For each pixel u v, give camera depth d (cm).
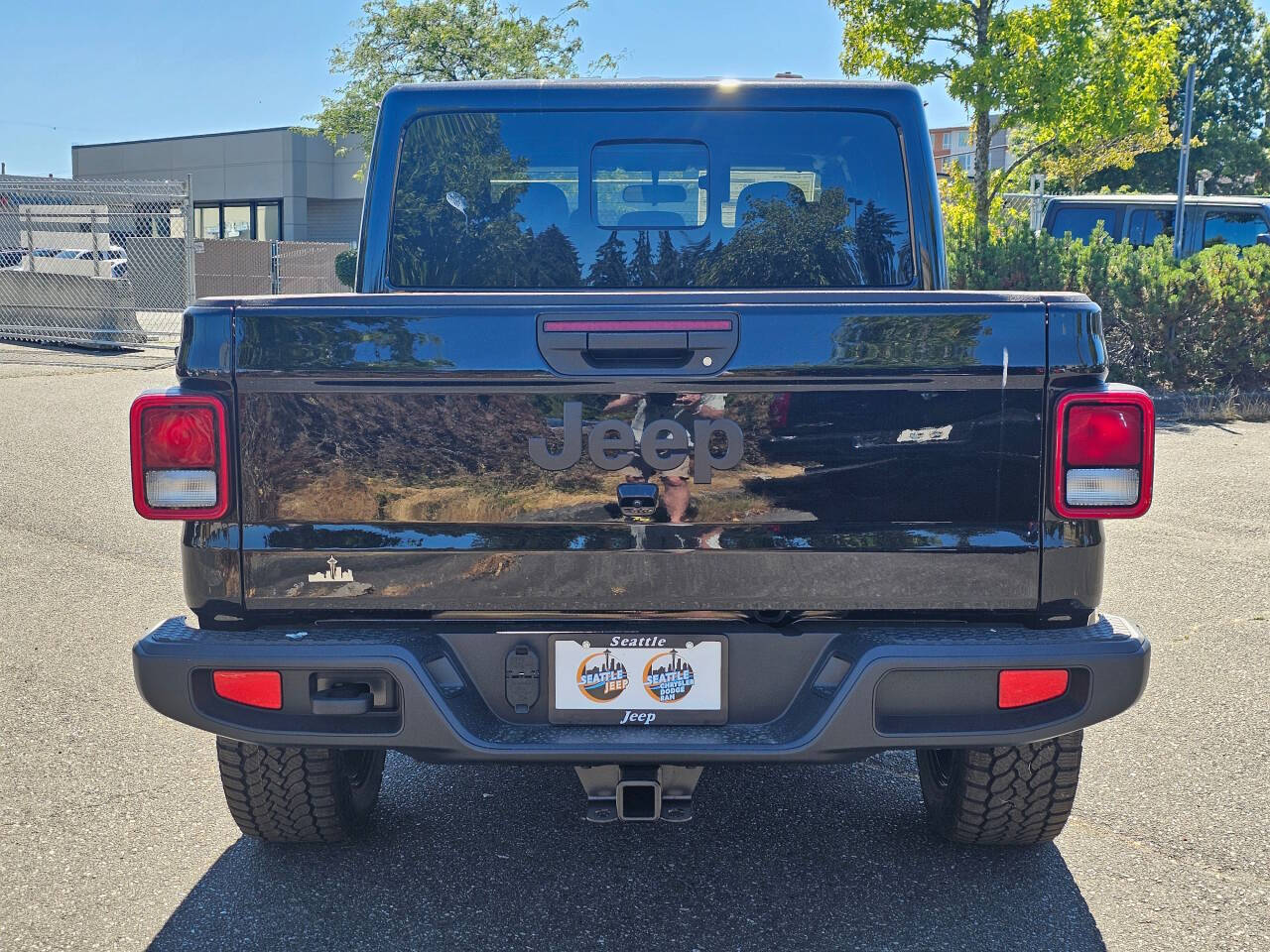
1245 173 5500
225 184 5456
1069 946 309
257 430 284
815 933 317
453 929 319
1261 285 1335
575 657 291
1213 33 5928
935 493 284
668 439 282
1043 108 1800
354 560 287
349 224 5381
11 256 2162
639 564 286
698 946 310
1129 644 286
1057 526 287
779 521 284
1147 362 1362
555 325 279
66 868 350
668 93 399
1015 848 368
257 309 282
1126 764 432
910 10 1789
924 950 308
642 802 298
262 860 358
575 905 332
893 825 387
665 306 279
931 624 294
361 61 3284
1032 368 281
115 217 2097
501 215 404
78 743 447
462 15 3228
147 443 283
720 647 290
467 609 288
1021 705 288
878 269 406
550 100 399
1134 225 1652
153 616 611
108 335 2008
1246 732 462
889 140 402
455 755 282
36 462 1039
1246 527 809
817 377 281
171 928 317
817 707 287
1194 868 353
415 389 281
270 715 289
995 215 1794
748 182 404
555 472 283
